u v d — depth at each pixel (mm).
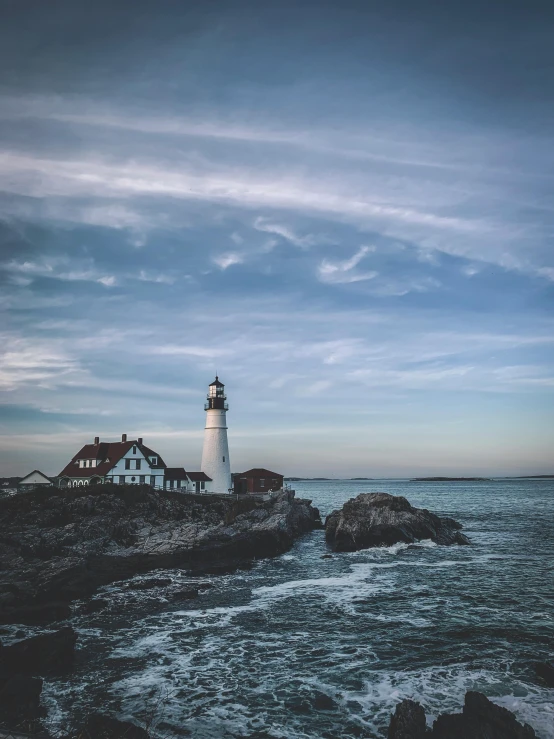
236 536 50188
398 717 15742
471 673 20969
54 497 59344
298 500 77625
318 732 17094
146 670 21828
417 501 137000
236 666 22172
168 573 40688
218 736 16906
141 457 73500
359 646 24188
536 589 33844
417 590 34156
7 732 15633
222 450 79000
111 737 15906
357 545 52219
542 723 17000
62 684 20500
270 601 32062
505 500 139875
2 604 30766
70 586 34250
